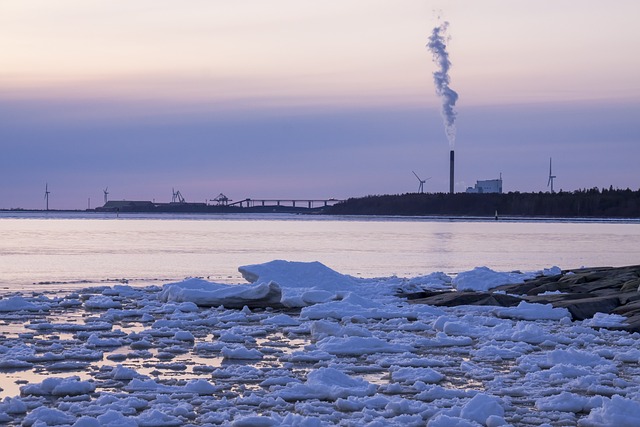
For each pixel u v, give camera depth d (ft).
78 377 50.55
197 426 40.24
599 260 182.91
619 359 57.52
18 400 43.14
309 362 57.11
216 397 46.39
